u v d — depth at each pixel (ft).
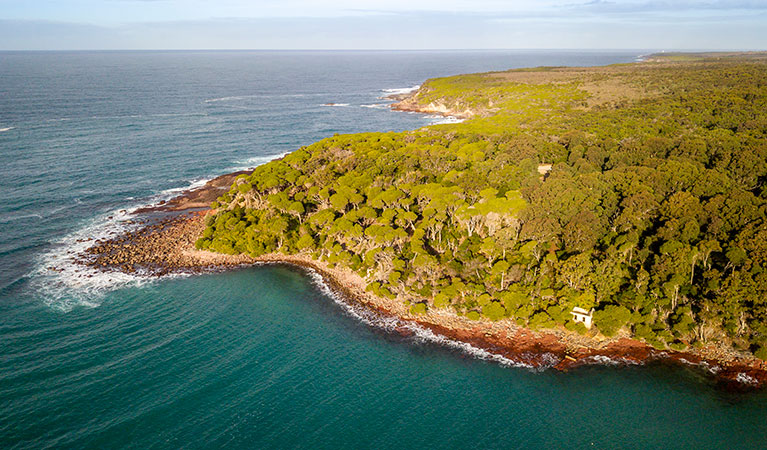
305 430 187.42
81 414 191.52
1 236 359.25
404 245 301.63
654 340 227.20
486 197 311.68
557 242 284.61
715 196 271.28
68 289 291.99
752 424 187.62
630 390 205.87
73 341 239.71
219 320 263.29
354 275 307.58
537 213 288.92
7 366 218.18
